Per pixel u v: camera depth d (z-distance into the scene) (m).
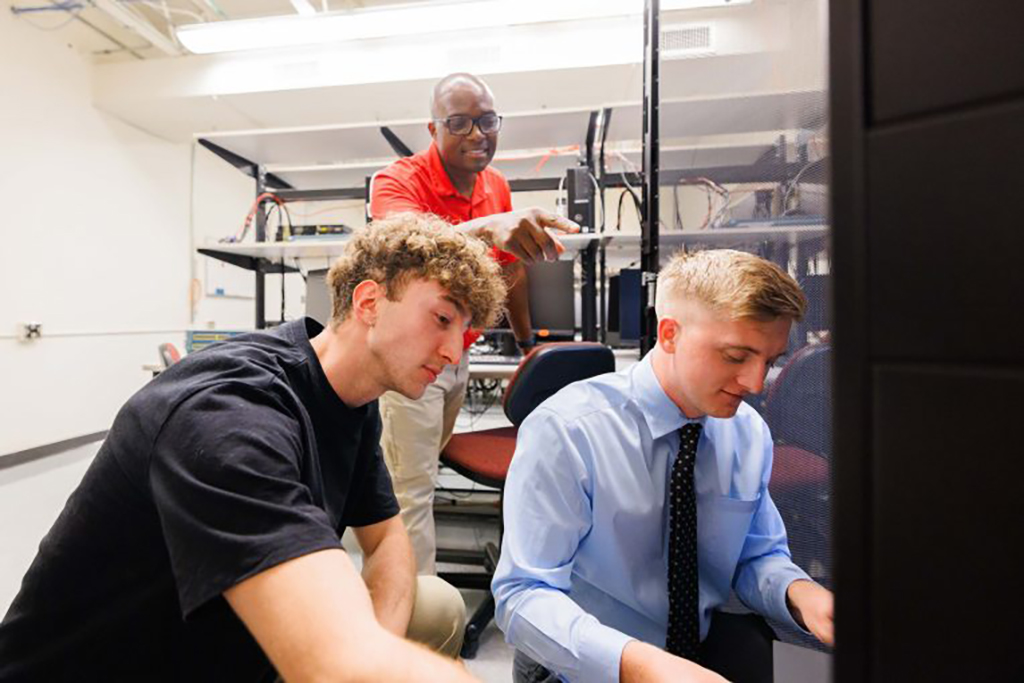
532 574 0.65
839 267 0.20
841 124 0.19
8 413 2.87
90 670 0.56
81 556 0.54
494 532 2.04
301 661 0.38
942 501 0.18
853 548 0.19
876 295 0.19
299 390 0.63
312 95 3.20
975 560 0.18
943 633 0.18
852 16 0.19
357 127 2.67
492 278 0.67
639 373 0.73
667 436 0.70
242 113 3.45
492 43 2.95
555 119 2.60
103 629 0.56
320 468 0.66
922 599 0.18
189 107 3.36
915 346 0.18
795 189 0.57
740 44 0.72
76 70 3.22
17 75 2.90
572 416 0.71
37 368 3.02
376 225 0.67
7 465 2.85
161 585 0.54
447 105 1.53
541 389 1.23
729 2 0.75
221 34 2.70
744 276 0.57
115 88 3.29
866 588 0.19
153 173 3.82
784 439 0.64
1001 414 0.17
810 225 0.53
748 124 0.70
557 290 2.40
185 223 4.12
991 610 0.17
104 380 3.45
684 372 0.63
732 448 0.74
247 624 0.40
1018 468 0.17
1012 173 0.17
